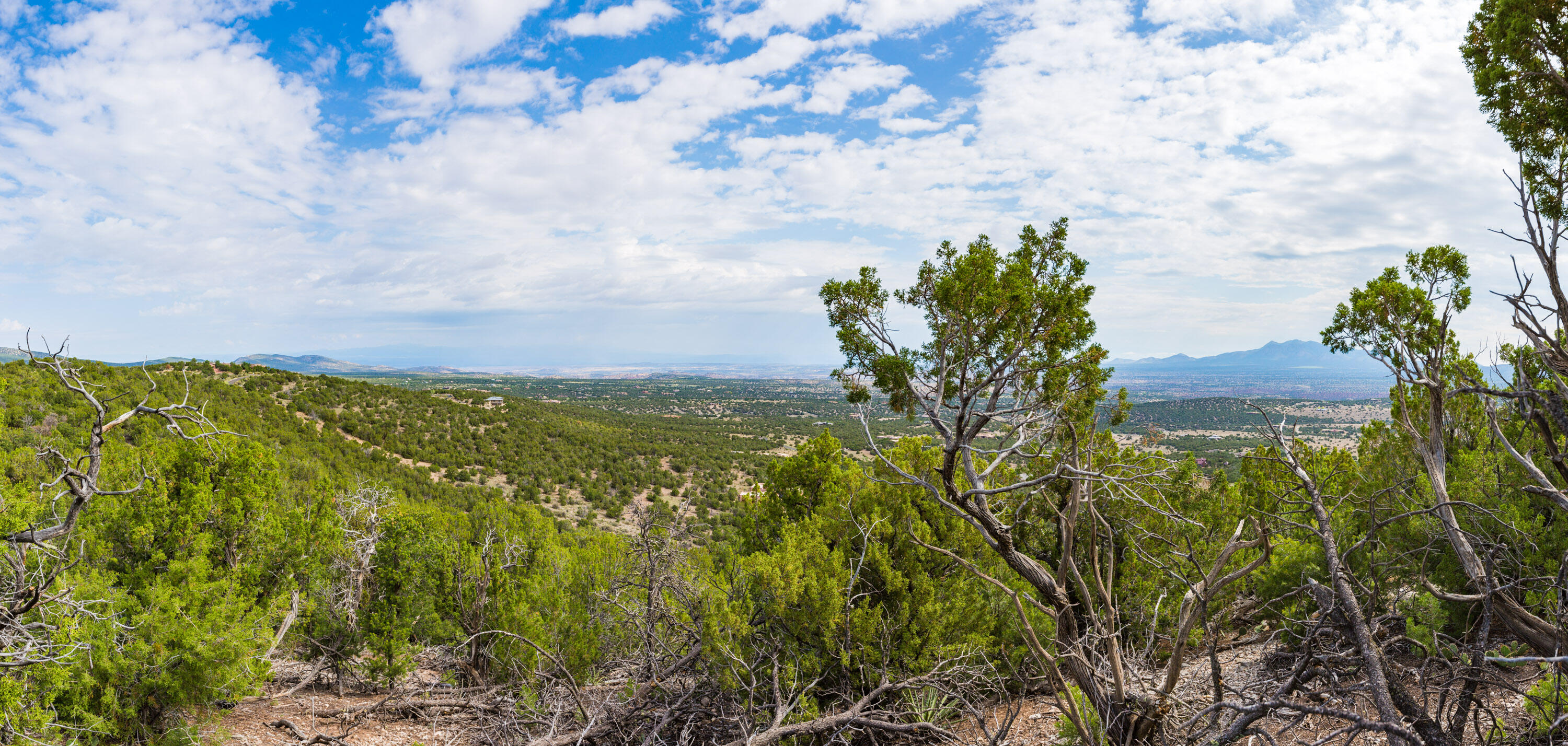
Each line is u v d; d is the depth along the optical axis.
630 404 177.38
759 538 9.57
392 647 8.95
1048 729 5.99
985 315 4.27
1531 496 5.51
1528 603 4.28
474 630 8.83
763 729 6.27
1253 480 7.37
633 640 8.92
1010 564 4.66
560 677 7.82
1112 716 4.16
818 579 6.85
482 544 9.66
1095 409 5.47
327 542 9.45
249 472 8.88
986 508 4.69
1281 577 6.42
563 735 6.48
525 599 9.09
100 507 8.03
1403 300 5.38
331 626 9.10
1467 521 5.08
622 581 8.27
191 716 7.31
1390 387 6.88
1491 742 3.35
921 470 7.67
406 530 9.93
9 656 4.85
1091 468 5.05
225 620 7.24
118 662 6.24
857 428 112.81
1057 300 4.38
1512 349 5.02
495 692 7.85
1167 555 6.64
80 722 6.05
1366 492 6.77
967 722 6.71
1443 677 3.67
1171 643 6.05
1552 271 3.80
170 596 6.97
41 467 9.39
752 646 6.74
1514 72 4.70
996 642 7.34
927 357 4.88
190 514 7.94
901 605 6.91
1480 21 5.10
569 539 12.56
